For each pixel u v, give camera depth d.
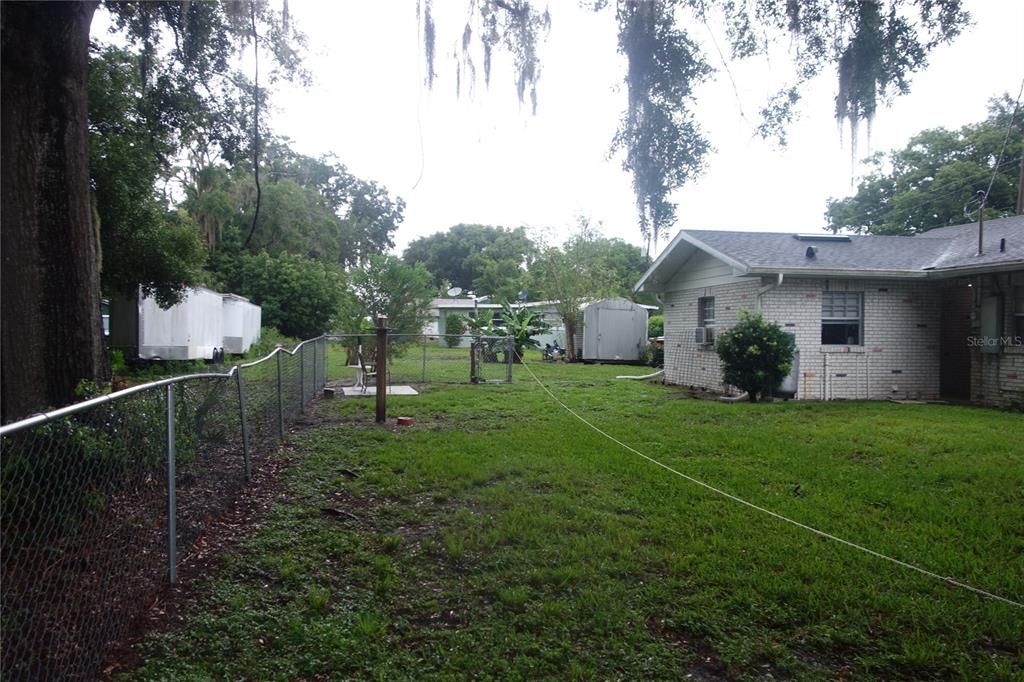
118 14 8.94
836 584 3.58
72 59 4.73
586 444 7.25
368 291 16.50
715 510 4.89
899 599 3.39
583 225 24.00
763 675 2.76
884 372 12.48
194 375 4.04
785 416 9.56
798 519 4.69
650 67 6.39
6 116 4.48
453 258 63.78
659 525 4.54
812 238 14.07
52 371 4.64
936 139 24.52
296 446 7.14
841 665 2.84
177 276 14.03
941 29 5.80
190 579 3.59
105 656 2.76
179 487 4.02
